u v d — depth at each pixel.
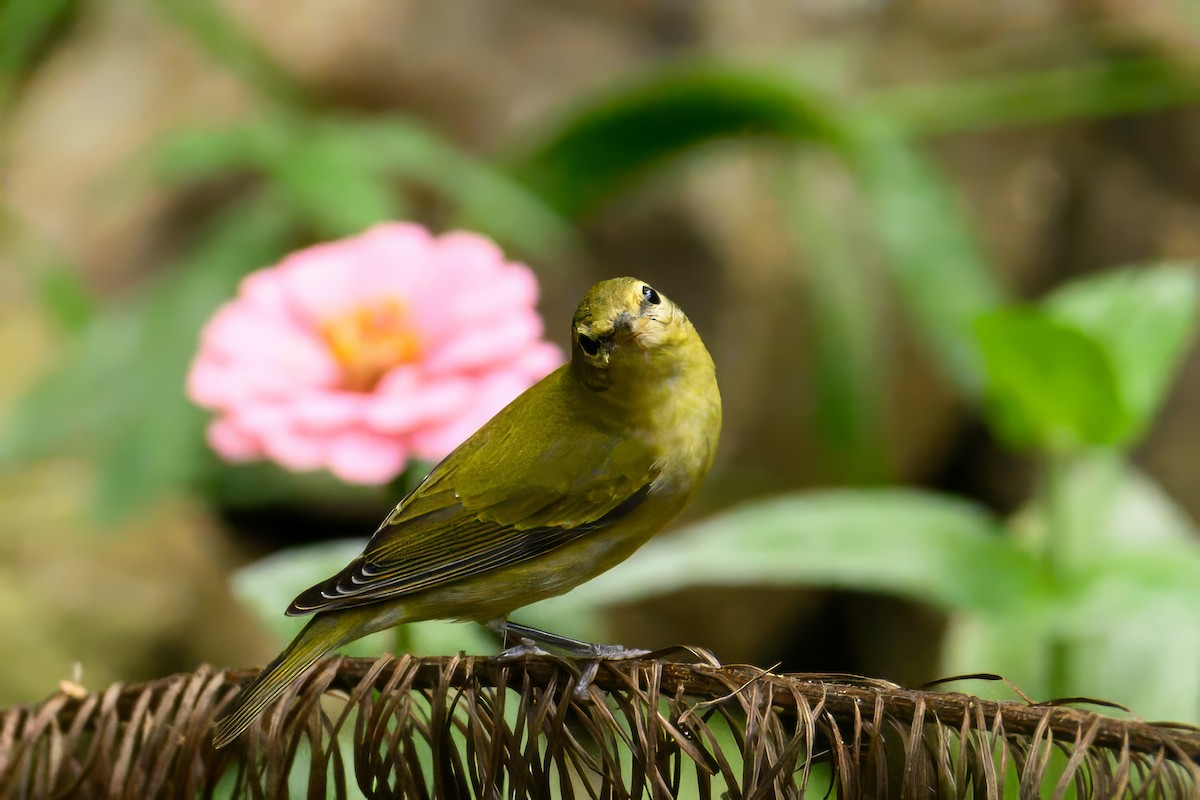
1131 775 4.21
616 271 13.39
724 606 12.92
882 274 13.70
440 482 6.70
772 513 8.08
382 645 7.31
